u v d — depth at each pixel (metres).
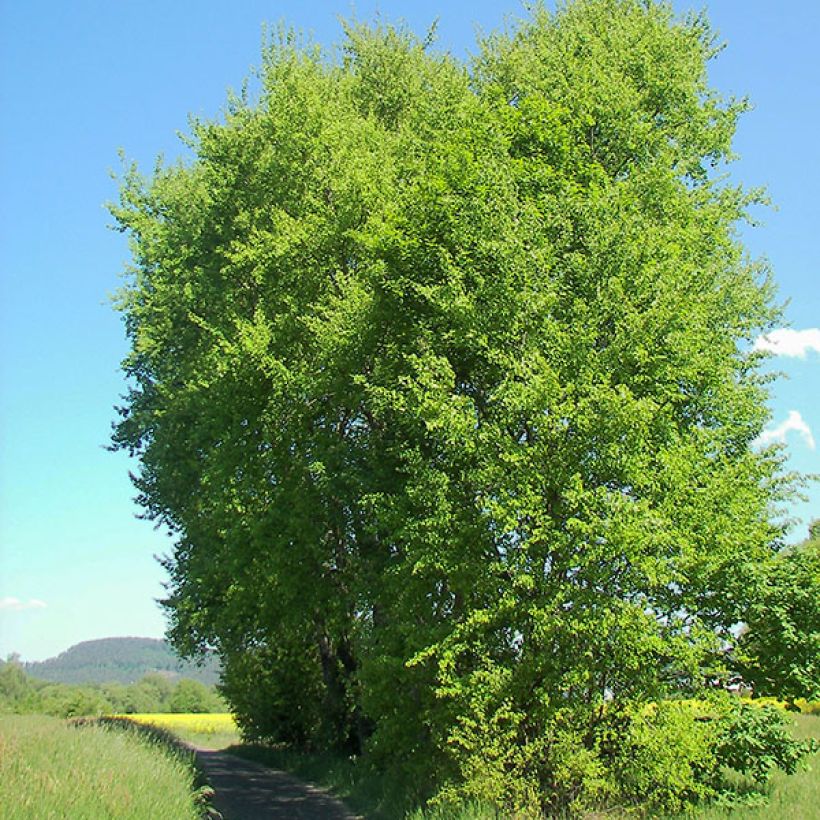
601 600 12.25
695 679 13.30
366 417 20.61
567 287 14.92
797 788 14.88
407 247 17.28
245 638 28.31
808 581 14.66
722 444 15.10
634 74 20.14
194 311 25.23
